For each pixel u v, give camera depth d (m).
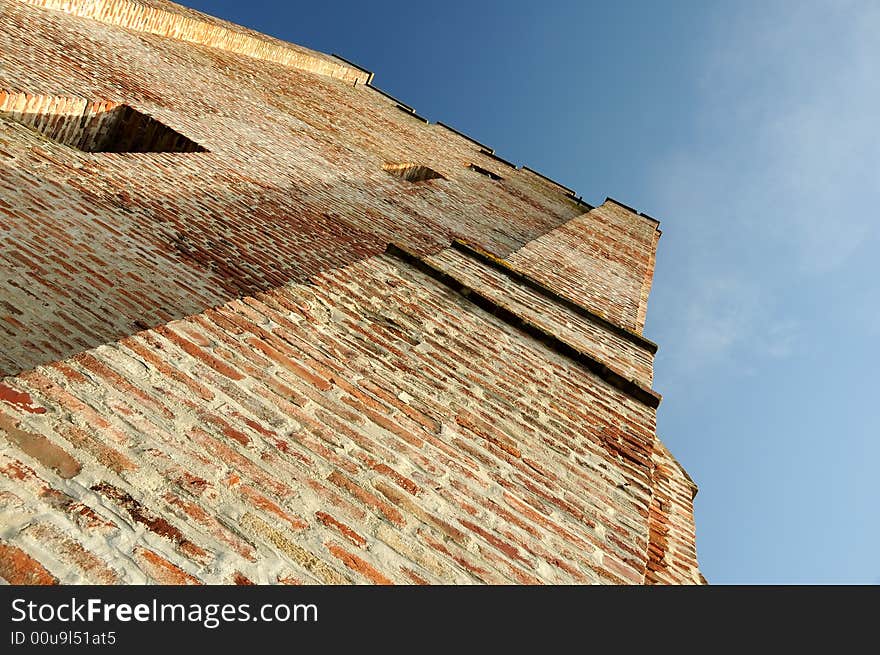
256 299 2.53
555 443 2.61
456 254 3.95
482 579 1.80
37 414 1.59
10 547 1.31
